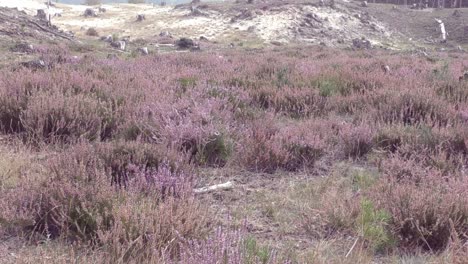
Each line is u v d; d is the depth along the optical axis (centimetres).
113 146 517
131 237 337
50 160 468
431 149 603
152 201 389
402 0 8575
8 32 2945
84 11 7138
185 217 370
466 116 752
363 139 652
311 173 581
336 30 5850
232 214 438
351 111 897
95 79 913
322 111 879
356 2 7606
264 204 467
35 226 372
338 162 630
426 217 396
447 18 6700
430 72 1304
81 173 420
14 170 486
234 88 916
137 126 629
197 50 3634
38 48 2366
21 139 593
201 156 577
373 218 407
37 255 330
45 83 800
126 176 464
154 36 5328
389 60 2111
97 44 3534
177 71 1332
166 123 629
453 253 343
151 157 501
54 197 388
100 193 387
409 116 779
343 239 398
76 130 635
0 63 1581
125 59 1902
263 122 699
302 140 609
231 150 599
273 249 331
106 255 319
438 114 765
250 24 5788
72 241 359
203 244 305
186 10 6819
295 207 463
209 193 494
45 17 4994
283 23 5759
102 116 679
